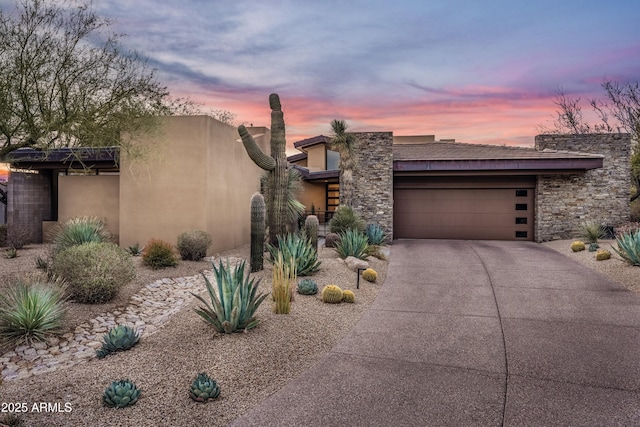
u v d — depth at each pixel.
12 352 5.86
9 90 9.20
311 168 27.45
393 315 7.35
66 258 7.91
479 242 16.59
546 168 15.56
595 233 14.58
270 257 10.91
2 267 10.67
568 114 30.39
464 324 6.81
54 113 10.14
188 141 13.46
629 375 4.77
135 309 8.02
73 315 7.21
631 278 9.30
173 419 3.84
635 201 21.78
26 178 16.58
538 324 6.73
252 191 18.47
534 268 11.19
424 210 17.69
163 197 13.54
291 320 6.55
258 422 3.81
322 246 14.73
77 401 4.18
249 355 5.19
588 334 6.18
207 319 6.01
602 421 3.81
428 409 4.06
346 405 4.13
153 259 10.94
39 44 9.80
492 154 17.41
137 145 12.75
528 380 4.70
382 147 17.05
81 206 15.09
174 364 5.00
